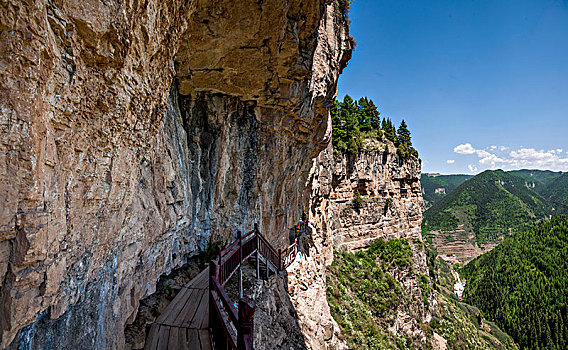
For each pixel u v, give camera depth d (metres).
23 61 1.85
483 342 42.72
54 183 2.39
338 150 38.47
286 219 16.17
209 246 9.94
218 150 10.02
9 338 1.98
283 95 10.64
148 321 5.48
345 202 39.69
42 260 2.20
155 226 6.15
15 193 1.91
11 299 1.95
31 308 2.16
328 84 14.31
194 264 8.80
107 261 3.88
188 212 8.62
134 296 5.32
